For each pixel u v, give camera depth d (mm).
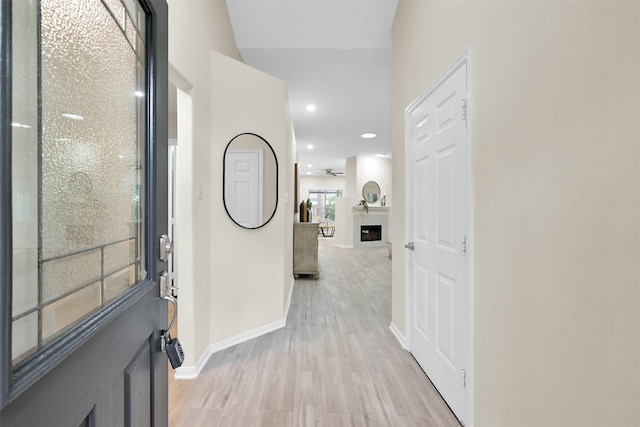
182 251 2035
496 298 1293
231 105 2502
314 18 2918
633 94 739
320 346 2479
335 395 1822
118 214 783
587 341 866
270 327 2807
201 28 2146
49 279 535
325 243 10195
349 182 9164
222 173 2426
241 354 2336
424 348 2064
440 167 1822
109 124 744
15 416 403
